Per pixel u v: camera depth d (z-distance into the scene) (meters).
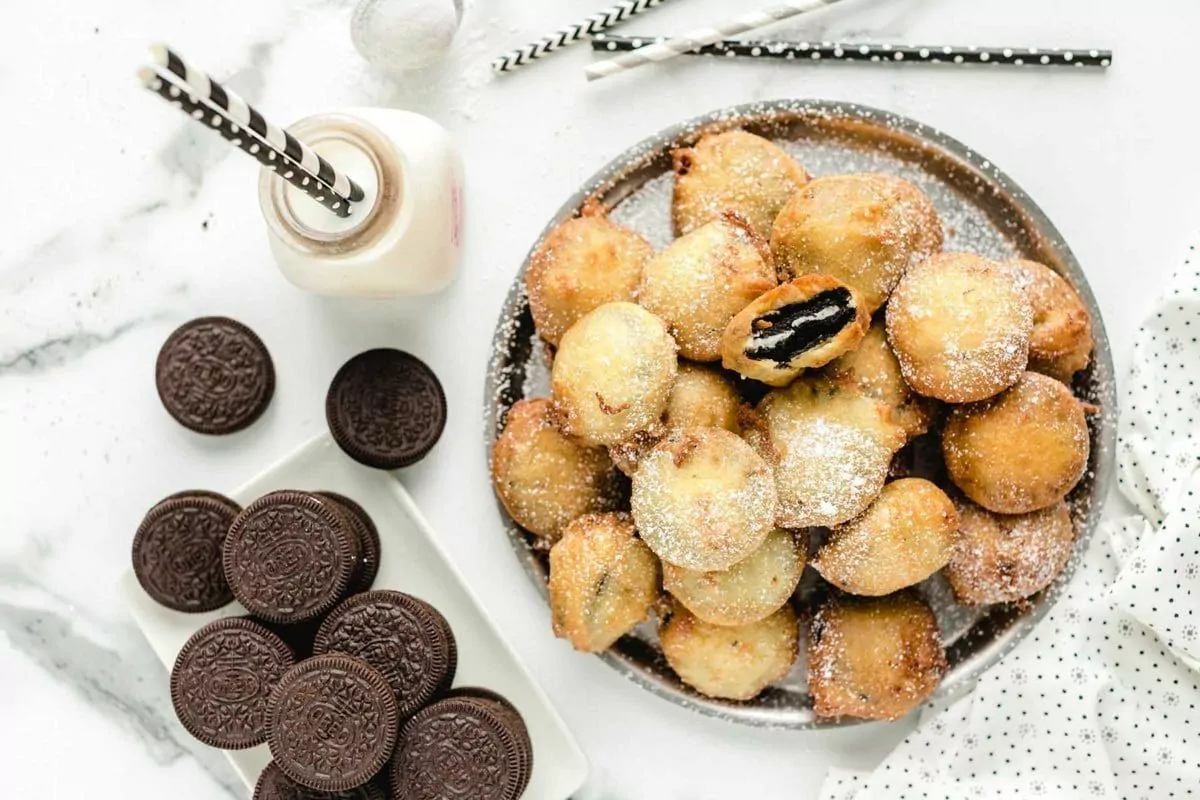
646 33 0.70
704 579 0.63
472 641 0.69
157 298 0.71
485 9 0.70
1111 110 0.69
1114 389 0.66
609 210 0.68
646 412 0.63
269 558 0.66
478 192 0.70
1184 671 0.69
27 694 0.72
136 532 0.69
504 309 0.67
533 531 0.67
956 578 0.66
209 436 0.71
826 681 0.65
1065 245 0.66
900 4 0.69
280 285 0.71
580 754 0.68
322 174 0.60
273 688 0.67
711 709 0.67
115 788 0.71
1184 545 0.67
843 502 0.63
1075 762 0.68
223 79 0.70
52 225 0.71
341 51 0.70
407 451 0.68
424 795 0.66
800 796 0.70
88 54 0.71
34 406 0.71
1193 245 0.68
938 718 0.69
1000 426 0.64
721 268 0.63
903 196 0.64
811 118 0.67
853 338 0.62
